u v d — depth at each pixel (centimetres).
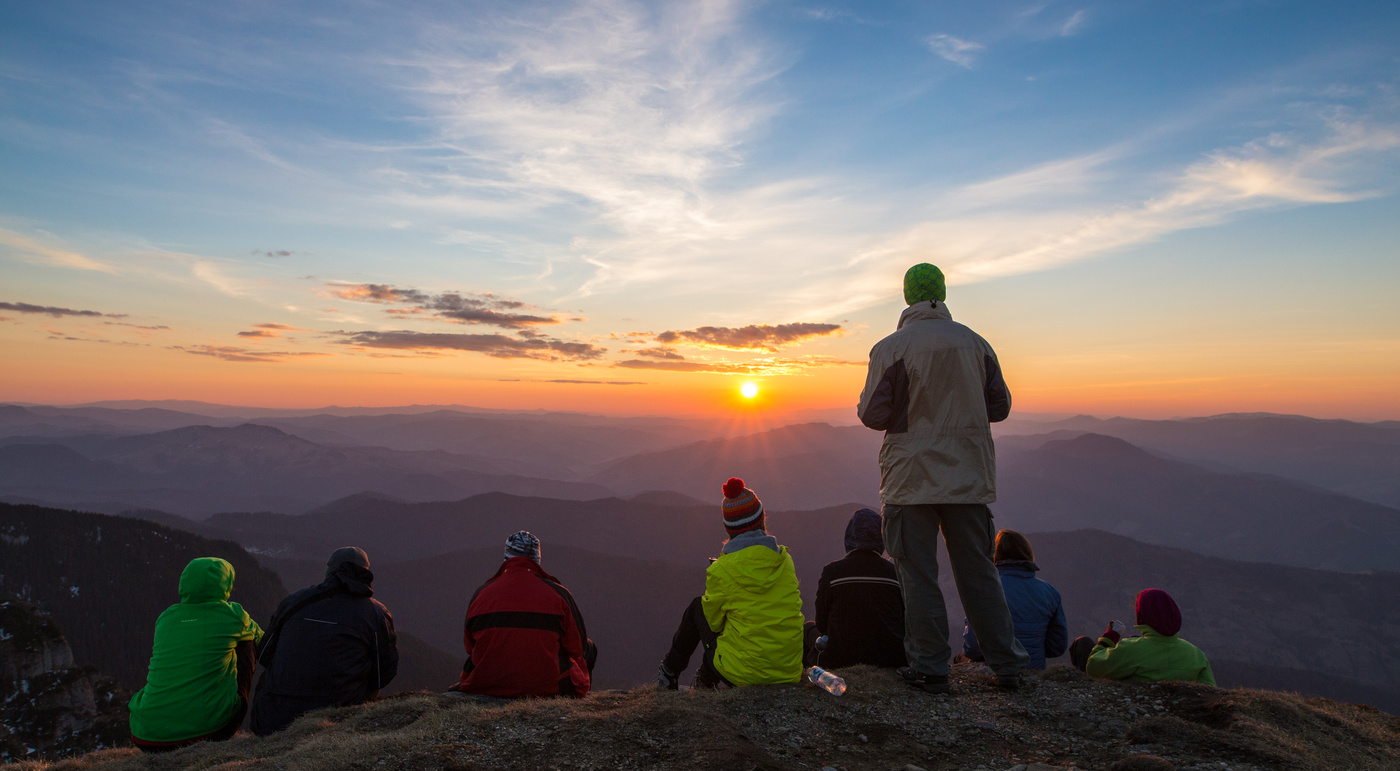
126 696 7350
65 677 6781
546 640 559
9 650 6781
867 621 594
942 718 461
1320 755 396
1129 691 511
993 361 503
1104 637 610
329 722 506
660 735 406
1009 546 650
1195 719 454
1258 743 391
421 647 11938
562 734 409
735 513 555
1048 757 403
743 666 520
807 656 718
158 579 14350
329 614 591
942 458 483
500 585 575
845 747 413
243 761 399
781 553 547
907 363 495
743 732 425
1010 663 512
